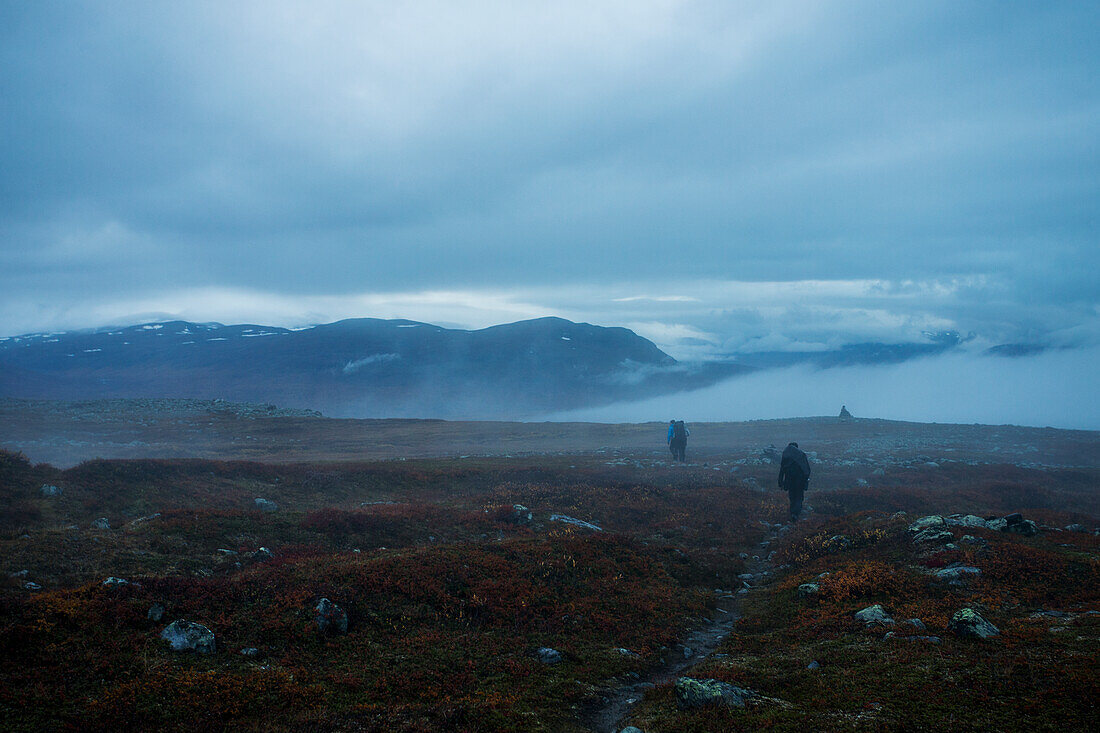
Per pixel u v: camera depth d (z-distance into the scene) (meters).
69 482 19.55
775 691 8.73
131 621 10.00
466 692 9.46
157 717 7.77
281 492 24.94
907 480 34.25
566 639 12.02
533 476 31.62
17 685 8.00
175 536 15.56
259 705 8.39
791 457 24.42
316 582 12.37
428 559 14.54
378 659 10.30
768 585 16.84
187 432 58.06
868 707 7.68
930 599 12.13
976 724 6.88
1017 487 30.09
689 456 44.59
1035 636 9.20
